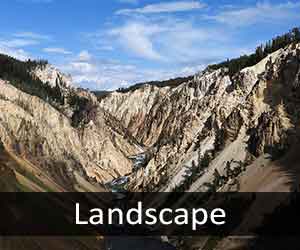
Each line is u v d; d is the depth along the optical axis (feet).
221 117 611.47
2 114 511.81
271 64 588.91
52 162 528.22
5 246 240.73
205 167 545.44
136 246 415.85
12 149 467.52
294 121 455.63
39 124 572.10
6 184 303.48
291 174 378.94
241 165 465.88
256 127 497.05
